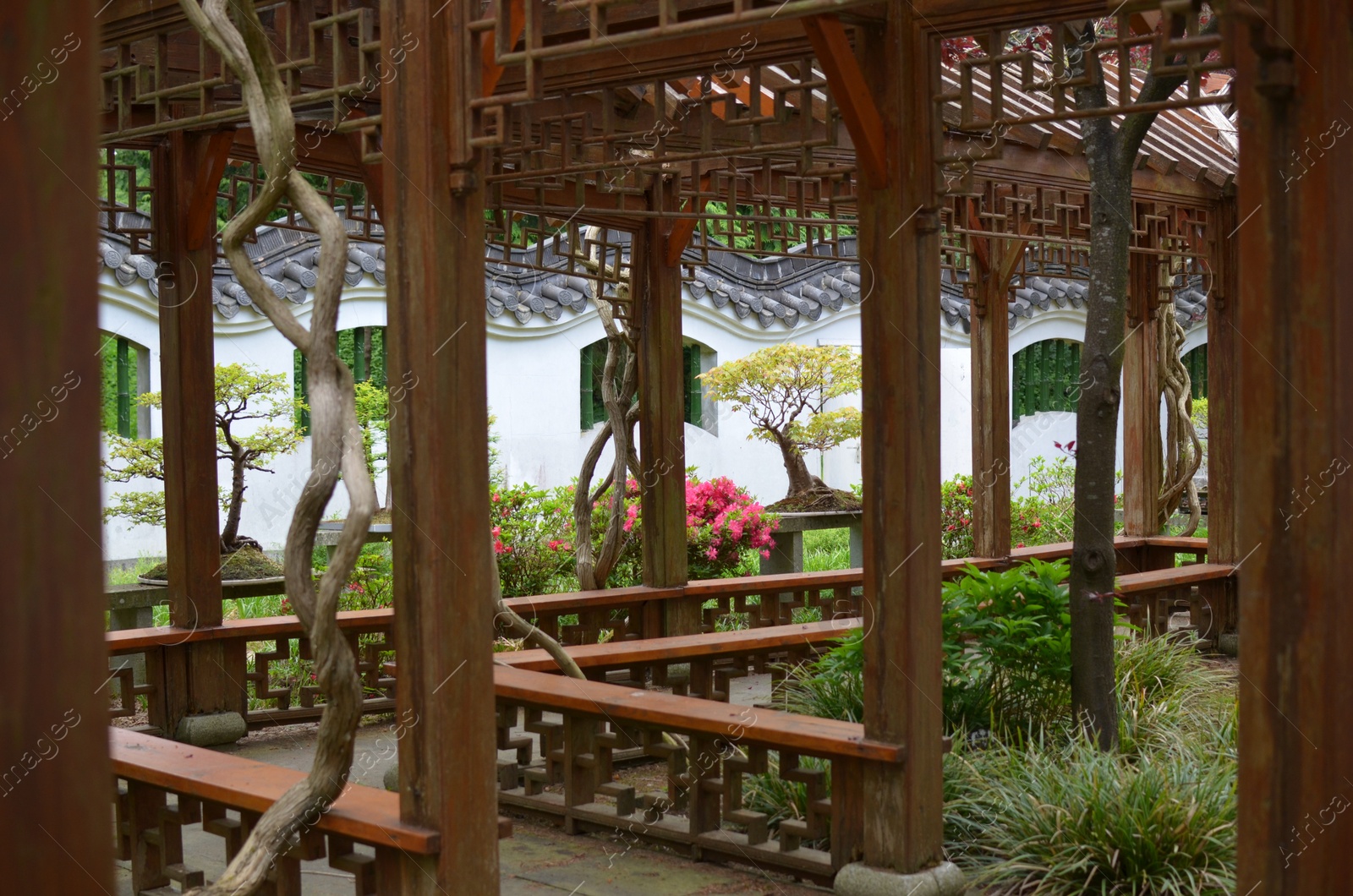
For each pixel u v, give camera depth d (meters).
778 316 11.60
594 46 2.54
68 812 0.78
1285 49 1.69
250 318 9.23
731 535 8.36
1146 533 8.90
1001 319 7.92
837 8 2.38
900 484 3.33
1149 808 3.52
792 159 5.67
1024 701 4.78
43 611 0.77
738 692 6.79
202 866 4.00
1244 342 1.74
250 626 5.71
